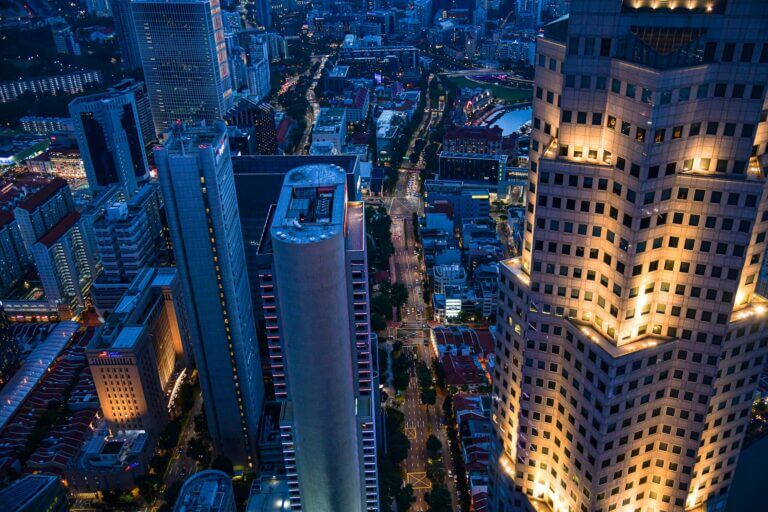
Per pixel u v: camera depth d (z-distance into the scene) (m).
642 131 133.88
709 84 131.75
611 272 152.75
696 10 129.12
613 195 146.38
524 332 177.88
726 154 136.25
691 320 151.88
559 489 188.12
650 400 162.00
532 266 166.38
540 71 158.12
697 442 164.50
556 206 155.75
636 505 179.12
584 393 165.25
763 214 144.50
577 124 148.62
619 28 135.12
